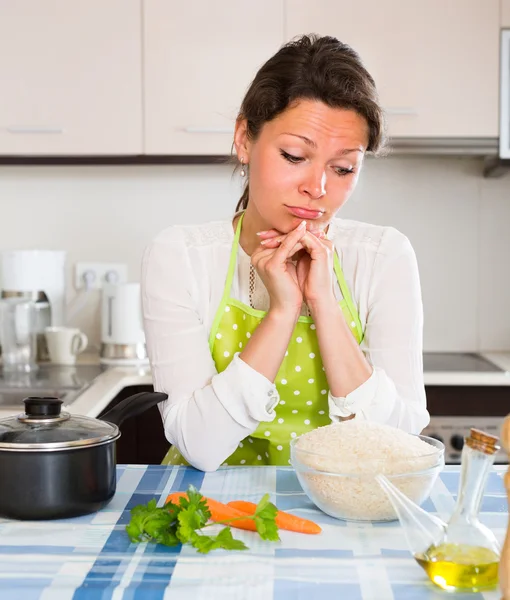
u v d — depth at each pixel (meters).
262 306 1.47
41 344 2.65
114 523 0.99
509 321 2.84
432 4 2.46
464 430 2.37
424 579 0.82
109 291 2.58
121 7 2.47
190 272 1.43
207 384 1.34
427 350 2.85
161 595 0.78
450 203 2.81
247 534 0.96
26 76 2.49
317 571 0.84
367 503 0.97
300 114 1.21
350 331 1.32
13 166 2.77
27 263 2.62
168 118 2.50
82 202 2.82
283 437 1.45
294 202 1.27
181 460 1.48
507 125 2.49
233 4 2.47
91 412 1.83
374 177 2.81
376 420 1.29
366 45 2.47
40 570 0.84
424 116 2.48
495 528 0.97
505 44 2.46
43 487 0.98
